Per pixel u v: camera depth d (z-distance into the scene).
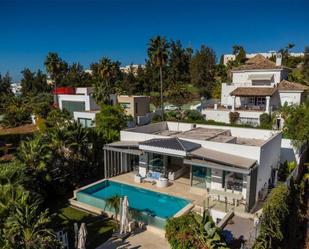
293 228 19.97
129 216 20.02
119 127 40.41
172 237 14.77
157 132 33.41
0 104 81.56
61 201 24.55
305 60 104.31
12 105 73.44
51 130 27.02
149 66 110.50
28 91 112.38
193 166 25.53
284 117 36.75
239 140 29.64
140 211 21.33
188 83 122.88
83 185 27.91
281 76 55.78
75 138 27.02
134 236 18.80
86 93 67.31
